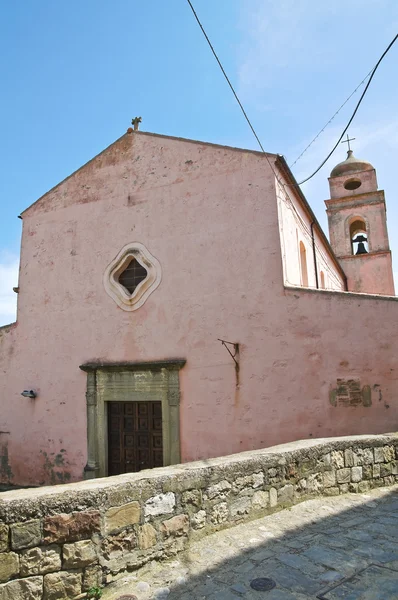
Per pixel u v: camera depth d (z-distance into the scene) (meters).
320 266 14.37
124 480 3.68
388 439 5.84
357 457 5.53
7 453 10.72
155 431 9.41
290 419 8.12
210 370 8.92
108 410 9.95
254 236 8.98
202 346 9.08
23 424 10.66
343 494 5.29
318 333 8.16
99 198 10.88
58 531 3.17
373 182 20.48
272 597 3.05
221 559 3.68
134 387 9.58
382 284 19.28
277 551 3.77
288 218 9.69
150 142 10.52
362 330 7.86
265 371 8.46
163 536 3.74
